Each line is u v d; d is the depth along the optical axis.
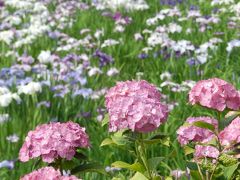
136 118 1.47
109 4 4.90
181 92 2.90
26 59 3.49
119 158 2.30
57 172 1.34
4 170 2.23
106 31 4.16
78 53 3.81
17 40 4.16
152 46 3.87
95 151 2.36
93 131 2.48
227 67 3.28
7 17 4.59
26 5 4.86
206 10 4.72
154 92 1.58
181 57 3.52
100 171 1.58
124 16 4.62
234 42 3.42
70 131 1.54
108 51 3.75
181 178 1.85
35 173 1.35
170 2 4.94
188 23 4.24
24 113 2.75
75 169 1.57
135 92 1.53
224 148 1.50
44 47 3.90
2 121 2.58
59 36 4.10
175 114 2.63
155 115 1.47
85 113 2.68
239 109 1.56
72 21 4.59
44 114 2.68
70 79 3.19
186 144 1.64
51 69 3.55
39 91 2.91
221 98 1.52
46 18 4.66
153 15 4.63
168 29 4.00
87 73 3.39
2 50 3.83
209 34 3.93
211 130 1.50
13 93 3.01
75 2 5.11
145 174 1.60
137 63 3.52
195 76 3.22
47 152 1.50
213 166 1.52
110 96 1.57
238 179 1.53
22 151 1.54
